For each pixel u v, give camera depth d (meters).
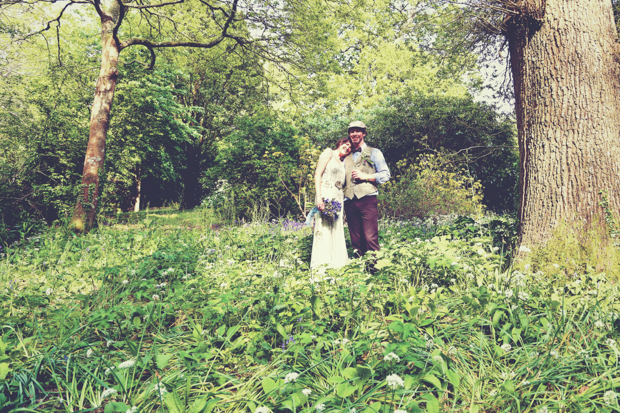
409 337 1.96
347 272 2.86
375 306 2.46
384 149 12.80
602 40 3.24
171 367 1.95
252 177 10.78
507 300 2.30
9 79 10.91
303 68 11.28
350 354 1.93
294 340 2.02
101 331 2.32
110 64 8.27
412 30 6.05
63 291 3.28
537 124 3.40
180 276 3.45
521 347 1.94
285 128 11.30
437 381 1.52
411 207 8.51
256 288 2.80
